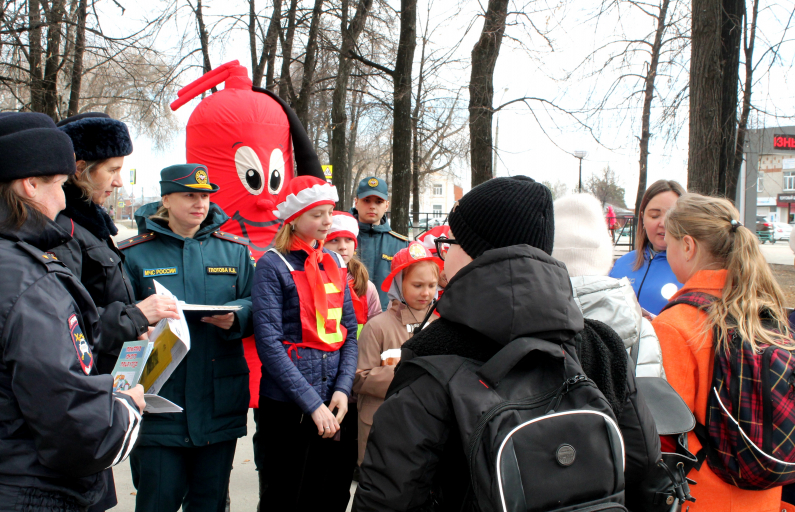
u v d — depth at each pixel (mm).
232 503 3525
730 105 6004
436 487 1395
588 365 1401
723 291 1897
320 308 2746
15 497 1485
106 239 2326
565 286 1346
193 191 2729
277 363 2607
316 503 2783
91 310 1721
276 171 4703
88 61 12797
